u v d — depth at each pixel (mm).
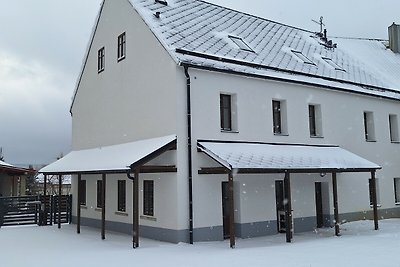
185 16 18891
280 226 17172
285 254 11688
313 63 20875
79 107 23016
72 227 20422
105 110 20031
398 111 23297
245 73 16422
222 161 13609
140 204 16594
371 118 21953
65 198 22828
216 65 15711
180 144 14648
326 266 9844
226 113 16438
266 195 16656
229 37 18828
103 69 20453
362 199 20609
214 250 12812
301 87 18609
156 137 15773
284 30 23984
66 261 11523
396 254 11359
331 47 25469
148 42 16688
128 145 17203
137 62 17438
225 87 16094
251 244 14195
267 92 17375
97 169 15148
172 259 11312
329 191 19062
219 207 15219
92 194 20969
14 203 23141
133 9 17953
